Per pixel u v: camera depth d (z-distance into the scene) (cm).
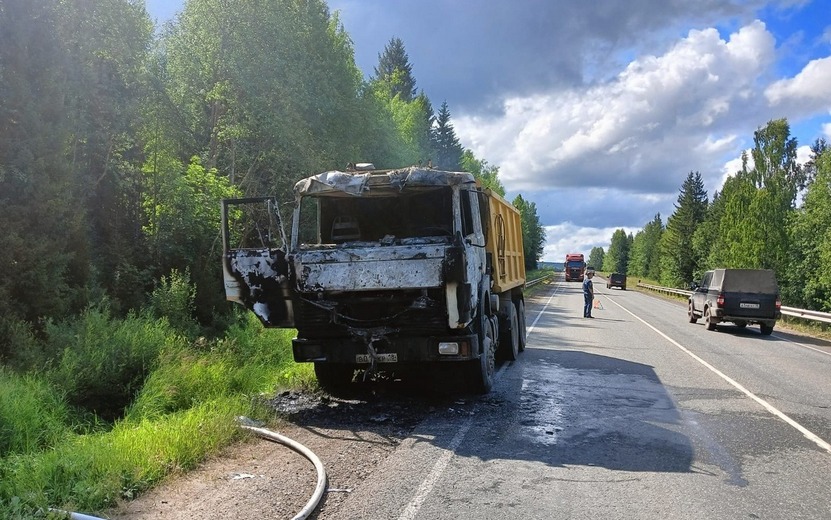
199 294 1501
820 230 3158
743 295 1959
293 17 2306
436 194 842
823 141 5531
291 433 679
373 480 514
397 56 7675
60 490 463
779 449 630
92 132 1427
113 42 1472
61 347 861
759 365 1249
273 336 1249
